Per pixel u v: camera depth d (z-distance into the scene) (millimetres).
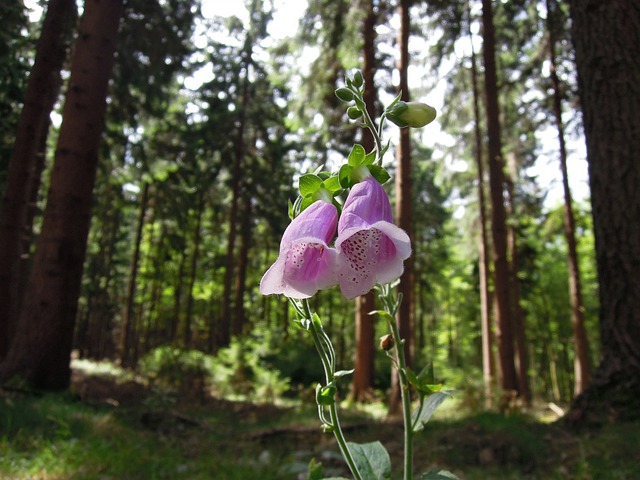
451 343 44125
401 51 13805
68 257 9172
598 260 6664
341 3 13938
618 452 5352
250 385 17312
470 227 23281
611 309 6465
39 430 5934
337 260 1343
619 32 6648
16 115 14016
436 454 6438
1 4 11578
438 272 32969
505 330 14617
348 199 1469
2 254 10867
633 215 6340
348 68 13930
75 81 9719
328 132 16391
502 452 6137
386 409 13688
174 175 26453
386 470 1610
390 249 1436
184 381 15148
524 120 18922
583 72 6945
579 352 17406
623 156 6441
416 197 29406
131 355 42219
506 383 14258
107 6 10102
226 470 5555
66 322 9039
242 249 29344
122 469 5043
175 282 37812
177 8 14594
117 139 17250
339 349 32906
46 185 19312
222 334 25219
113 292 43344
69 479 4574
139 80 14852
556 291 33188
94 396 9859
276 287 1376
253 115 26984
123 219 35781
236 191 26734
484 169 20984
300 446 7289
